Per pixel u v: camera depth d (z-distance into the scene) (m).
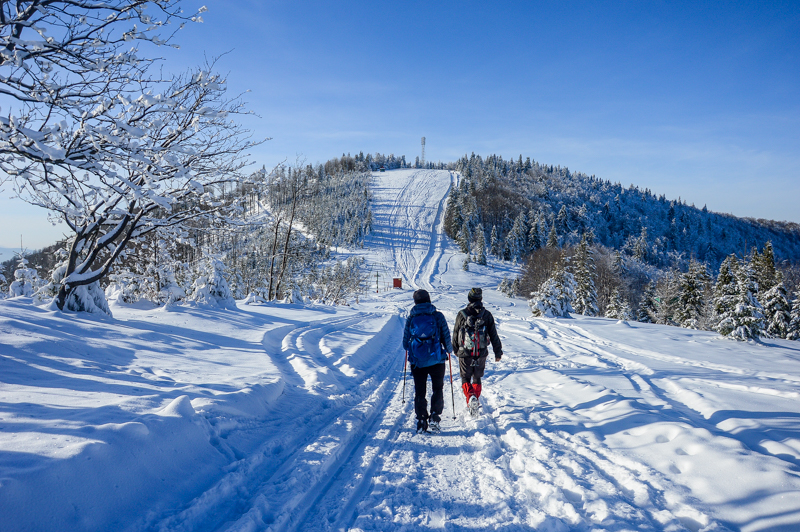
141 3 4.29
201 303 12.80
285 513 2.65
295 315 15.38
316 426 4.50
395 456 3.86
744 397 5.28
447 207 135.25
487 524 2.62
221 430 3.66
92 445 2.53
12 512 1.92
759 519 2.35
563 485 3.08
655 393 5.86
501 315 25.92
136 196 4.68
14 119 3.78
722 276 29.36
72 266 7.90
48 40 4.15
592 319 22.00
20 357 4.64
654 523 2.48
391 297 50.94
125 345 6.33
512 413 5.11
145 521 2.36
